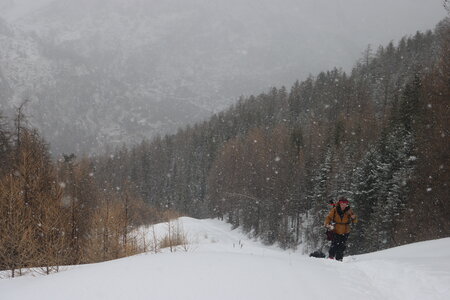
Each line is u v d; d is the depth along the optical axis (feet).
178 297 12.16
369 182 121.70
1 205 33.76
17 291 14.17
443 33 73.56
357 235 122.31
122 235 42.24
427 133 77.97
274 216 160.76
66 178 57.72
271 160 178.81
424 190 78.23
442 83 70.18
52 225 35.78
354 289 14.42
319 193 143.95
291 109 345.51
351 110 247.91
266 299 12.28
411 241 81.97
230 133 349.82
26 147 50.70
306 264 17.95
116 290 12.84
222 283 13.39
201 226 140.67
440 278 15.20
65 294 12.89
